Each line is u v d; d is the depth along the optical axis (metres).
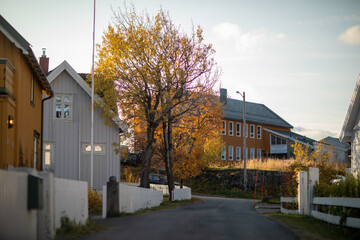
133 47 27.97
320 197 15.48
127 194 18.09
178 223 13.59
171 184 33.12
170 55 28.70
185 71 29.17
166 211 20.66
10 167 9.52
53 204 10.26
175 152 35.94
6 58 16.98
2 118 16.36
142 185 29.70
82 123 30.20
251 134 72.00
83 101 30.31
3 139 16.31
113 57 28.45
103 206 16.39
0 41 17.86
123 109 28.47
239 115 70.69
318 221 14.98
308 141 69.62
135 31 28.78
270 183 45.50
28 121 20.47
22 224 8.60
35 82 22.47
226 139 67.56
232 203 30.98
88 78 29.75
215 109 35.12
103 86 28.83
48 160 29.73
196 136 35.72
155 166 50.06
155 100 30.06
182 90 28.94
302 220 15.43
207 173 50.31
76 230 11.26
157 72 28.05
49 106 30.00
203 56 29.41
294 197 19.64
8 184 7.85
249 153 71.19
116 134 30.44
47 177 9.92
